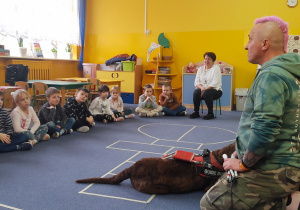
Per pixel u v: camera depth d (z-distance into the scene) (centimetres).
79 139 357
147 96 530
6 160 278
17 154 297
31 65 600
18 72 489
